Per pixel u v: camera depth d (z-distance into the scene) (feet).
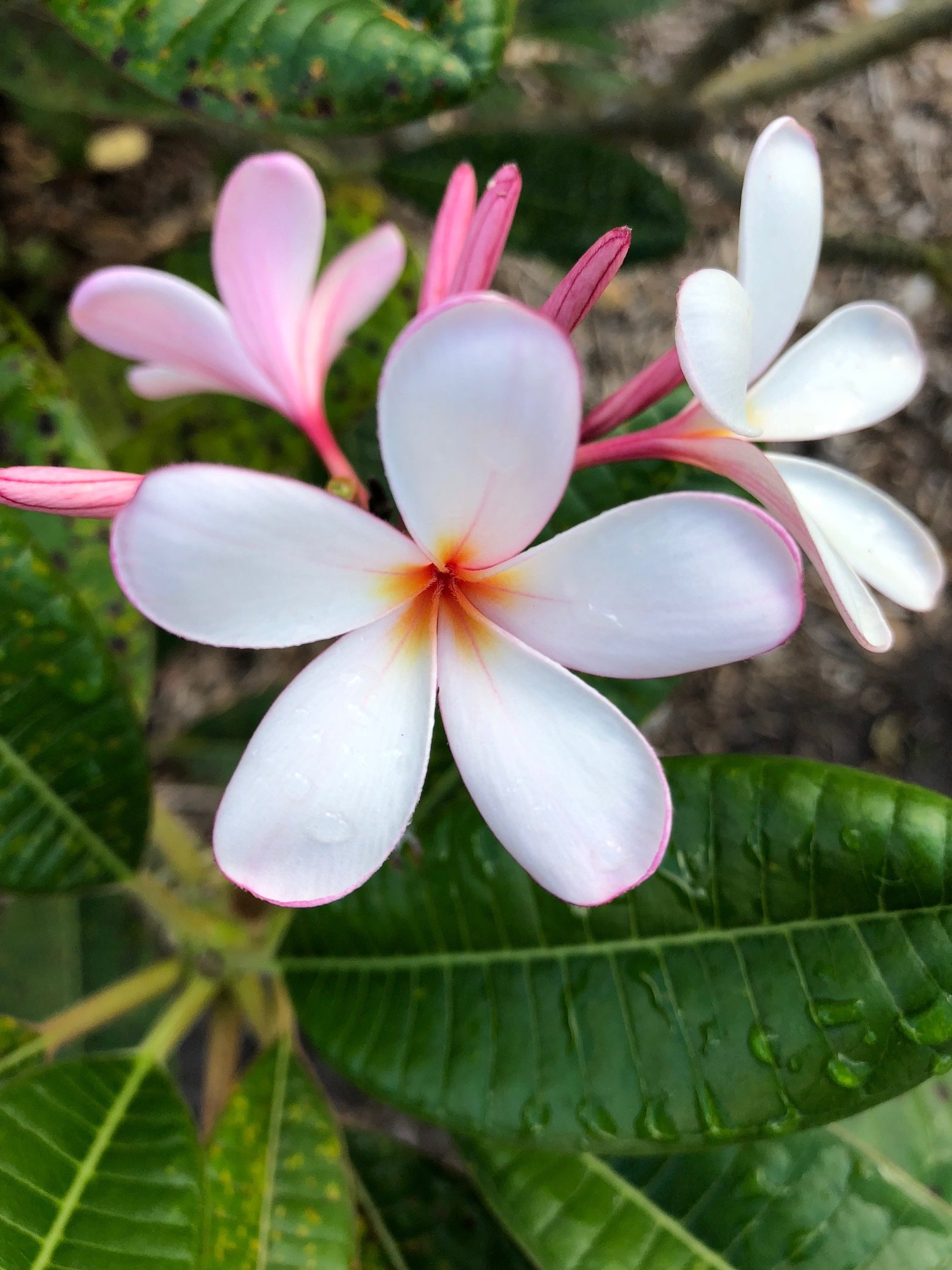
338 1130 0.71
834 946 0.55
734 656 0.42
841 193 1.65
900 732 1.51
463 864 0.64
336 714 0.44
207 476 0.38
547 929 0.62
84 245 1.35
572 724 0.44
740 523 0.40
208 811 1.37
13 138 1.33
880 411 0.58
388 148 1.24
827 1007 0.54
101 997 0.76
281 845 0.42
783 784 0.56
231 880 0.42
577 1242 0.65
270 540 0.40
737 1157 0.67
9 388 0.72
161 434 0.92
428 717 0.45
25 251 1.32
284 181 0.54
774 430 0.57
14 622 0.64
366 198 0.93
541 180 1.05
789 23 1.64
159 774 1.30
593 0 1.12
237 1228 0.64
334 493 0.62
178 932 0.79
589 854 0.43
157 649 1.09
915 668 1.52
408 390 0.38
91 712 0.67
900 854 0.53
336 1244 0.65
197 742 1.16
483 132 1.03
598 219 1.06
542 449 0.39
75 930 1.04
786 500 0.47
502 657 0.46
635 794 0.43
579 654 0.44
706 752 1.48
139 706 0.80
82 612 0.66
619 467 0.69
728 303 0.44
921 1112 0.72
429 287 0.53
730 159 1.62
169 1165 0.59
